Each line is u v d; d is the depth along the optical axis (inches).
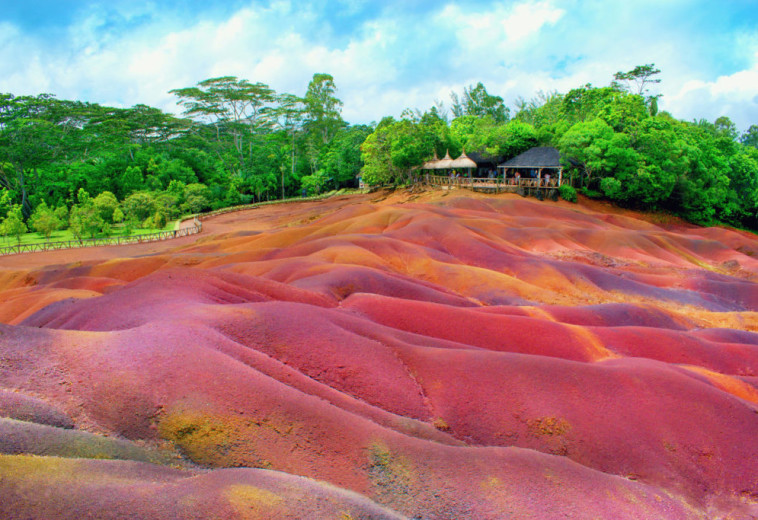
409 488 371.6
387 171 2859.3
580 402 543.5
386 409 516.7
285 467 368.8
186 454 365.7
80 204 2632.9
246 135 4279.0
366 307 812.6
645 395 559.2
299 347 573.3
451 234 1478.8
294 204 3080.7
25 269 1509.6
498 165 2728.8
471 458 412.8
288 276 1079.0
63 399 384.8
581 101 3152.1
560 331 772.6
